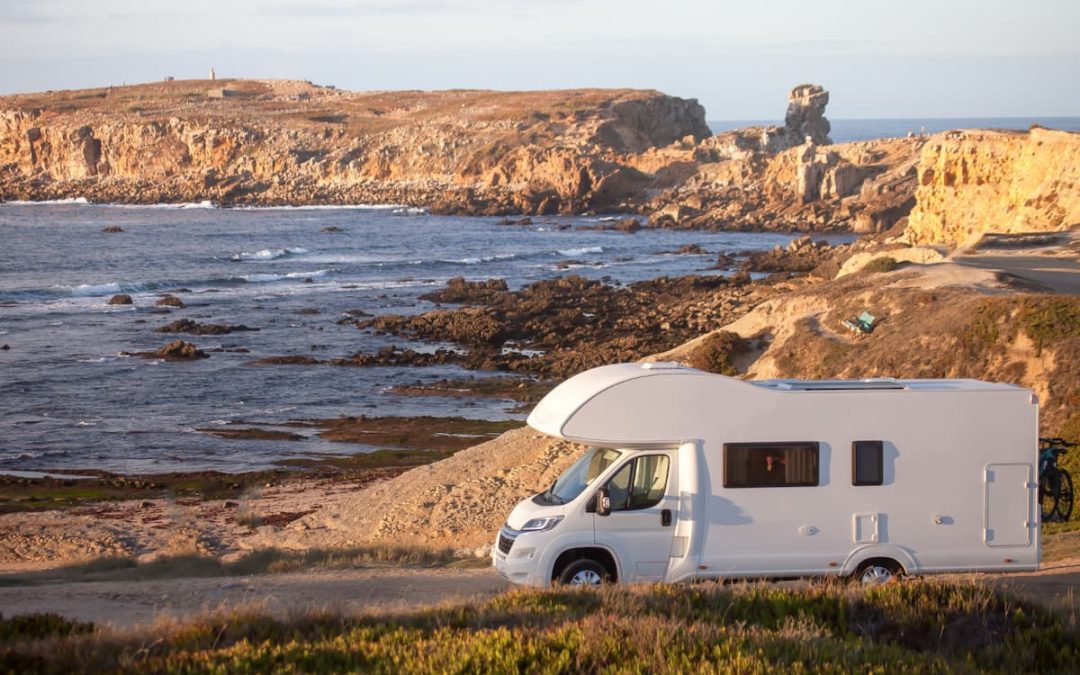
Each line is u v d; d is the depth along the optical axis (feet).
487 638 29.55
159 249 389.80
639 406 41.34
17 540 81.66
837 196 499.10
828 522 41.60
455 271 329.72
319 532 81.56
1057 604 36.40
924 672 28.09
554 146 632.79
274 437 134.10
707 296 243.60
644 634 29.25
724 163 588.50
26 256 361.92
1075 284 134.00
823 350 120.06
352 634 31.42
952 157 249.55
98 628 36.27
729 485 41.37
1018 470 42.24
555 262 352.69
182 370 180.34
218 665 28.43
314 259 363.76
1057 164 222.28
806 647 29.09
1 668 28.48
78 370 179.11
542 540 41.34
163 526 87.45
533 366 183.62
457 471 94.99
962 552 42.04
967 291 122.01
